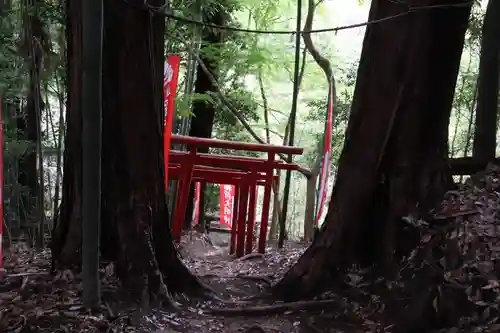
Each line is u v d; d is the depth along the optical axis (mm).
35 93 4941
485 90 4168
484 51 4156
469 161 4227
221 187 7938
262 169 6219
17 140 5590
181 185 6277
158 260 3875
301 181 12250
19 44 4840
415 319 3176
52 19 5047
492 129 4195
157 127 3732
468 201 3602
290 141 6285
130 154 3617
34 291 3520
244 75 9195
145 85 3584
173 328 3344
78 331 3062
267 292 4062
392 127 3686
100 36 2961
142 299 3490
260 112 11367
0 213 3855
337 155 8406
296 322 3531
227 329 3439
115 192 3631
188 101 7438
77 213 3668
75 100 3598
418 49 3588
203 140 5930
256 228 9672
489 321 2857
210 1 7246
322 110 8836
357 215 3777
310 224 7973
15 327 3072
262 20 8430
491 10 4109
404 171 3682
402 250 3629
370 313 3432
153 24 3732
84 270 3234
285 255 6328
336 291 3758
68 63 3641
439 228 3525
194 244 7238
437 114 3682
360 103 3789
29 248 5492
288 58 8383
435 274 3281
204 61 8609
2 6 5062
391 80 3664
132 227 3615
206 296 3955
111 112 3562
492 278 3021
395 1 3533
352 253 3803
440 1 3535
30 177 6609
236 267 5727
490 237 3248
